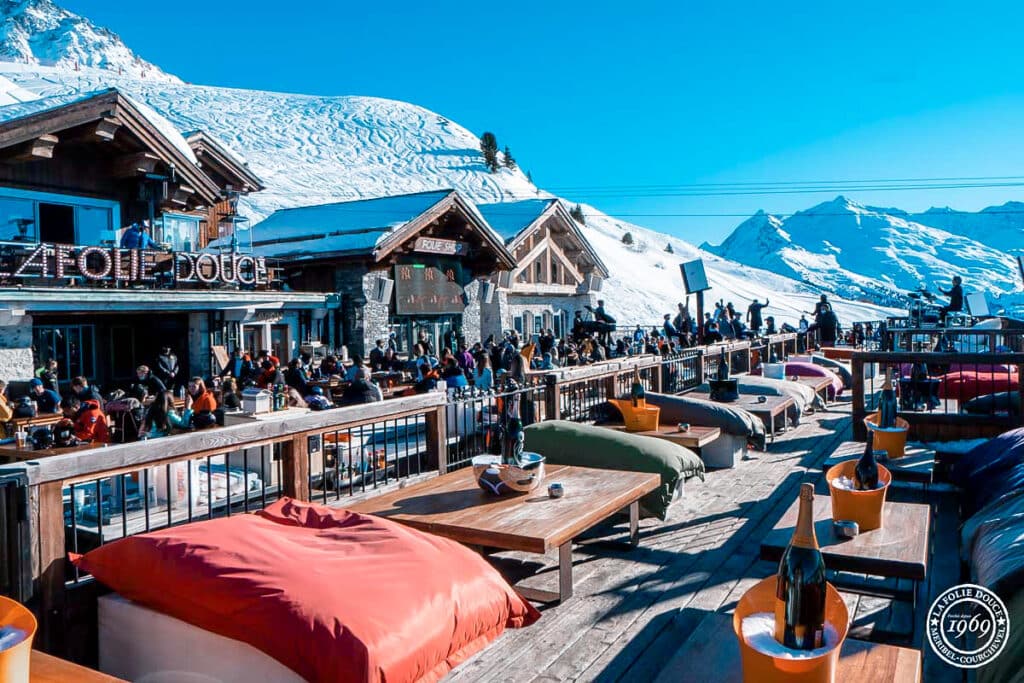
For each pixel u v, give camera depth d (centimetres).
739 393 1060
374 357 1742
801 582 226
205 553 325
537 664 385
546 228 3150
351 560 332
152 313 1720
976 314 1848
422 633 304
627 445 618
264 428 467
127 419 822
